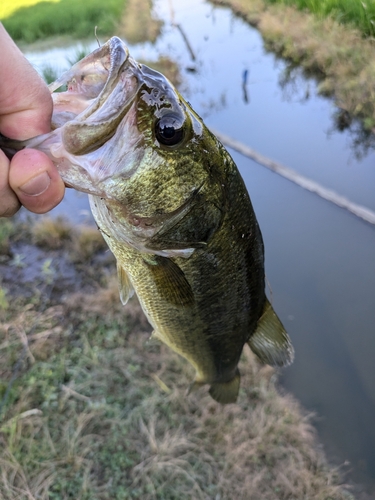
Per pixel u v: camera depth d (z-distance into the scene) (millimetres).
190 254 158
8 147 119
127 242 148
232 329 200
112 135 122
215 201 151
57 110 131
